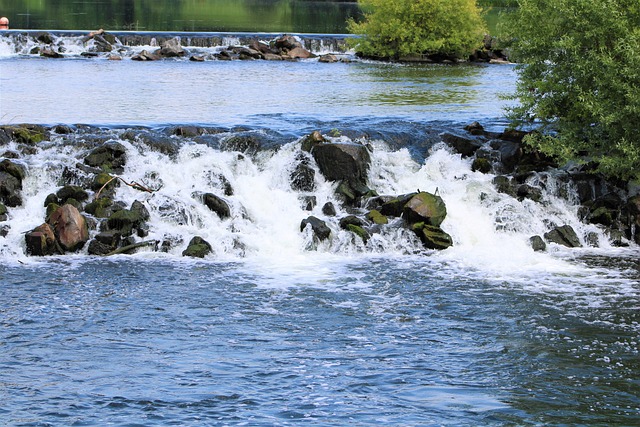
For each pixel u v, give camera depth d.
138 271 20.16
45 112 31.14
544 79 25.73
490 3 93.19
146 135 25.80
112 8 87.56
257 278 19.91
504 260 21.61
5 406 13.42
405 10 57.84
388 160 25.94
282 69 49.53
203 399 13.80
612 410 13.78
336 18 86.44
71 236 21.39
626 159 23.06
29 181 23.41
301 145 25.33
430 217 22.70
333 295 18.88
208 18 81.94
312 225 22.33
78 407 13.46
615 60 23.95
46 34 54.47
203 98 36.06
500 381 14.73
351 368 15.10
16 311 17.42
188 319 17.27
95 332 16.50
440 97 38.56
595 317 17.83
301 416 13.32
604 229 23.66
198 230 22.27
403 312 17.91
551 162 25.95
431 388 14.41
